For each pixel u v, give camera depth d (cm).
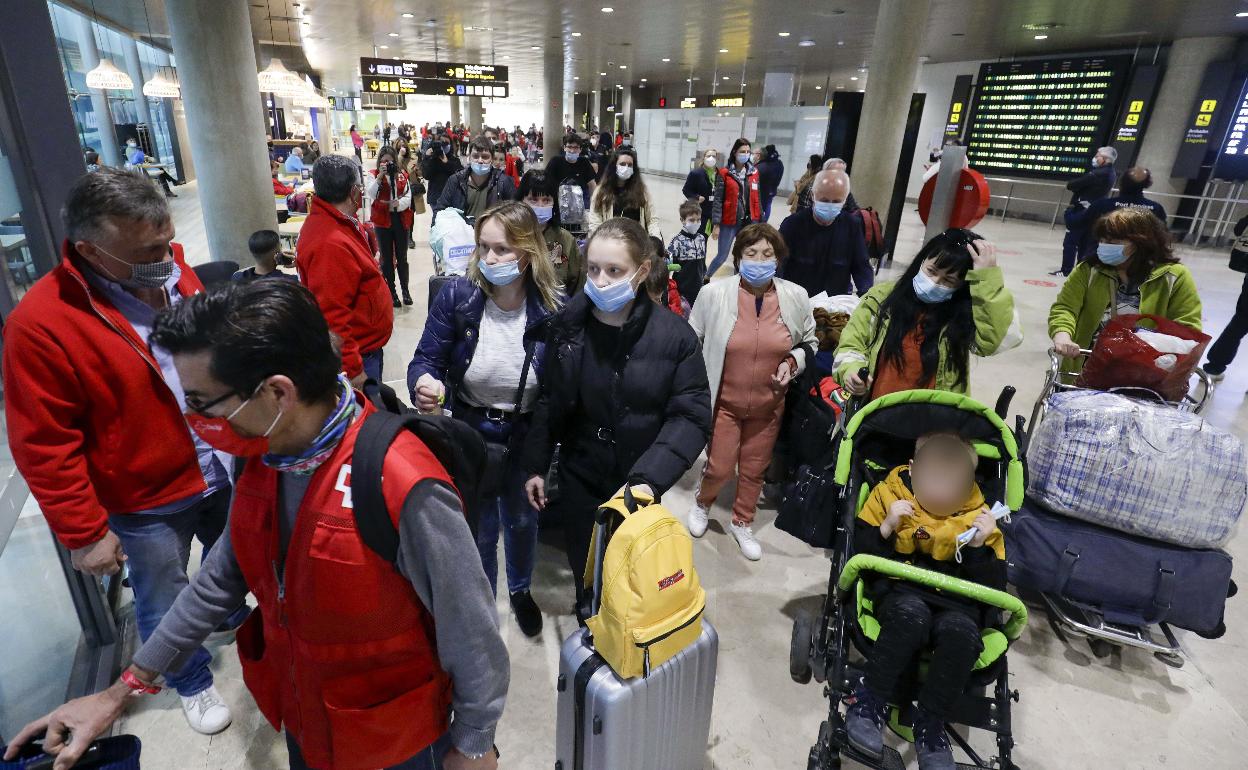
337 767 113
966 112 1677
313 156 1283
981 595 175
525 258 212
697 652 171
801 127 1791
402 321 630
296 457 97
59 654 220
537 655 248
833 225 390
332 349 95
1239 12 959
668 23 1303
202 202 582
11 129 196
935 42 1420
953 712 171
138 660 113
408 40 1641
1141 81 1295
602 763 164
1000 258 1019
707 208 832
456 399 233
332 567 98
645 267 192
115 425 171
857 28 1275
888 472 225
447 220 448
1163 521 232
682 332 204
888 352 242
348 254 268
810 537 229
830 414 302
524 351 219
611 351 203
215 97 545
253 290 88
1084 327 335
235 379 84
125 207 152
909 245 1101
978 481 214
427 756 129
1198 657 259
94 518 166
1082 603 246
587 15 1222
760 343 283
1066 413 252
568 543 224
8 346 154
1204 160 1230
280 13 1215
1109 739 221
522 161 1445
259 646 122
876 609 190
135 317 173
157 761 200
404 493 95
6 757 103
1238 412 470
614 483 212
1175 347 264
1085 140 1399
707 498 318
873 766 178
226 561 118
